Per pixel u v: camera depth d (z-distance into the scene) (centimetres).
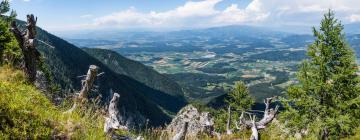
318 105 2753
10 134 586
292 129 2541
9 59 1245
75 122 727
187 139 1363
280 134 1825
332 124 2630
